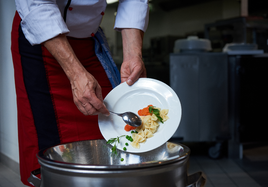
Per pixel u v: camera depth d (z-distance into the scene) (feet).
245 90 7.59
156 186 1.83
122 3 3.29
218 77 7.73
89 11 3.04
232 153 7.95
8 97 5.89
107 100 2.76
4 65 5.84
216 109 7.77
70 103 3.19
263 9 11.90
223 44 9.70
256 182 5.96
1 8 5.68
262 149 8.93
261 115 7.69
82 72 2.34
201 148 9.13
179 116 2.49
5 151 6.55
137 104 2.80
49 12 2.38
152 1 14.40
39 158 1.94
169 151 2.33
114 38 15.26
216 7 13.69
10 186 5.24
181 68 7.75
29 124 3.16
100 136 3.37
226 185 5.81
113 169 1.71
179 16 14.23
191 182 2.15
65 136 3.19
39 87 3.09
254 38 9.16
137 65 2.87
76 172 1.76
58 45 2.39
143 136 2.46
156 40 14.61
